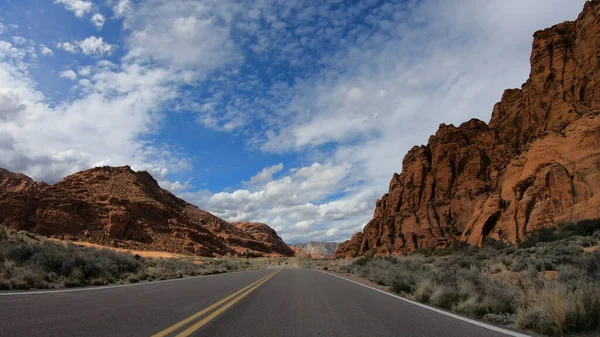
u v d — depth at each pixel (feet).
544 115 240.12
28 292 35.78
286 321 24.94
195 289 46.11
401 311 30.53
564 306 21.76
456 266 79.56
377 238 373.81
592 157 175.52
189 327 21.25
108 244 297.12
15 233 101.65
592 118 189.47
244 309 29.99
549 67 244.63
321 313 28.89
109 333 19.04
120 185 413.59
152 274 72.28
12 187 543.39
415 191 352.08
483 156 311.68
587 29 225.56
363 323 24.77
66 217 301.02
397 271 62.03
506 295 29.50
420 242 306.35
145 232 346.13
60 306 27.58
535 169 206.39
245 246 613.93
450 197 319.06
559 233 152.87
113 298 34.09
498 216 231.71
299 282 64.44
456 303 33.42
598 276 38.27
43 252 55.36
